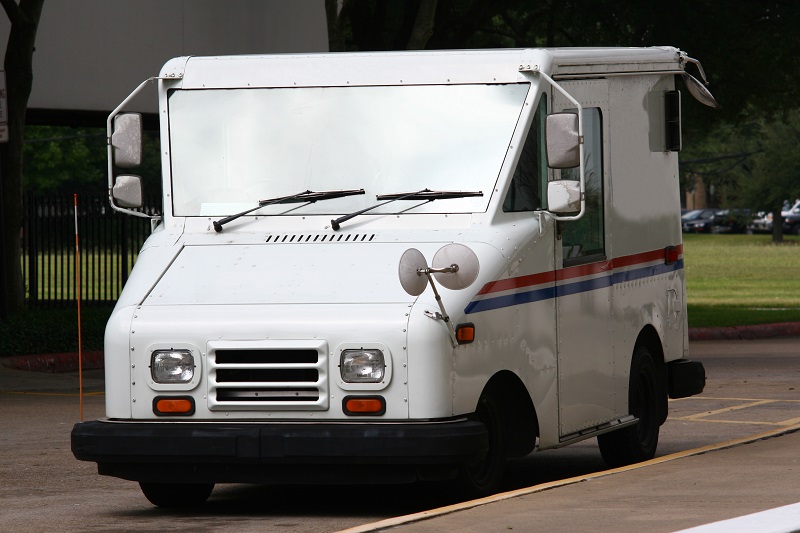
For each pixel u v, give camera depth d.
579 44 98.38
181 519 28.05
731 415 45.28
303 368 26.33
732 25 88.12
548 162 28.02
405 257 25.44
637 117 34.84
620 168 33.62
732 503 24.91
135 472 27.14
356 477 26.17
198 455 26.34
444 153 28.92
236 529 26.59
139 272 28.53
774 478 27.70
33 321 63.28
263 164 29.70
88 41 69.38
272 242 28.56
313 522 27.38
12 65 62.81
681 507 24.67
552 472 34.97
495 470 28.16
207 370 26.70
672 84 37.50
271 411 26.45
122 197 30.14
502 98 29.23
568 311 30.53
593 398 31.78
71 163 190.38
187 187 29.91
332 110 29.75
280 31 76.69
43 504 30.30
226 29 74.38
